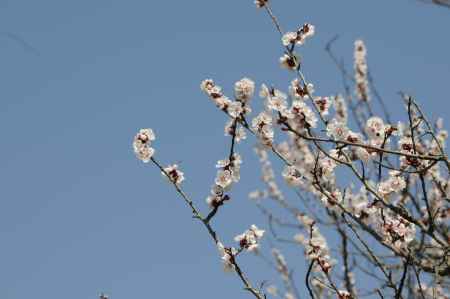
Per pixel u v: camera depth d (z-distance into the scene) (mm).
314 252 4488
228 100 4676
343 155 4812
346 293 4398
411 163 4676
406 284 5316
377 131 4766
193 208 4477
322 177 5008
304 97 4918
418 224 4445
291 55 4957
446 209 5609
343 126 4750
